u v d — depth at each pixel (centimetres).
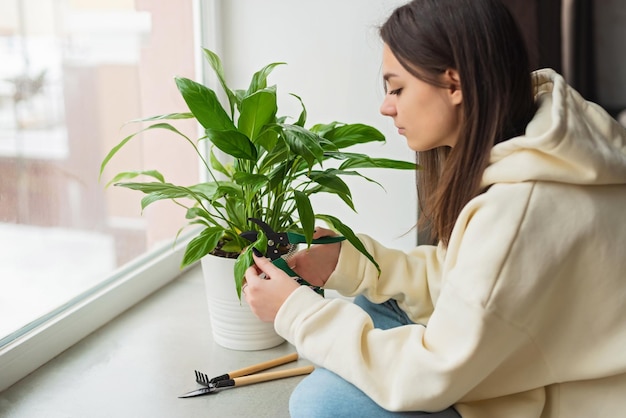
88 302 137
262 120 113
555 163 87
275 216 124
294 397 98
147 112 169
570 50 160
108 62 155
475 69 91
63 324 129
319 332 97
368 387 92
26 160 131
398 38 96
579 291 90
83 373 122
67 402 112
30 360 121
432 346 91
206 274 128
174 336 137
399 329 95
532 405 96
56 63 139
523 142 87
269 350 132
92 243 152
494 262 86
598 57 160
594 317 90
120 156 162
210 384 116
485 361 88
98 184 154
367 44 164
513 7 159
